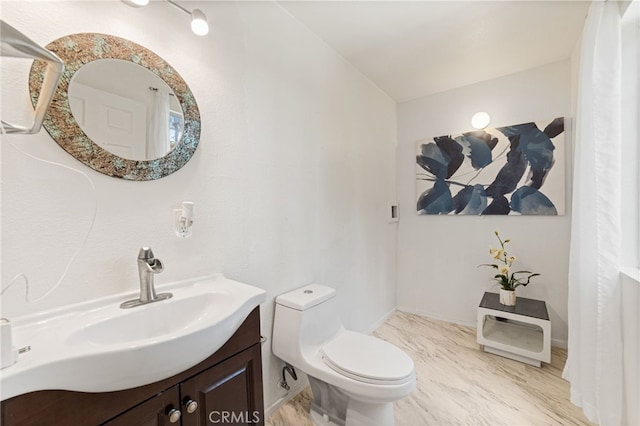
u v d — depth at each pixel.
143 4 0.95
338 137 2.09
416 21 1.72
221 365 0.91
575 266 1.52
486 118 2.45
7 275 0.76
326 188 1.97
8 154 0.76
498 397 1.66
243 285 1.14
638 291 1.12
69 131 0.86
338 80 2.09
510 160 2.40
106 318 0.84
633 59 1.25
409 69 2.32
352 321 2.27
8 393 0.53
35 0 0.81
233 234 1.35
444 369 1.94
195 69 1.20
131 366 0.65
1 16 0.76
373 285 2.57
